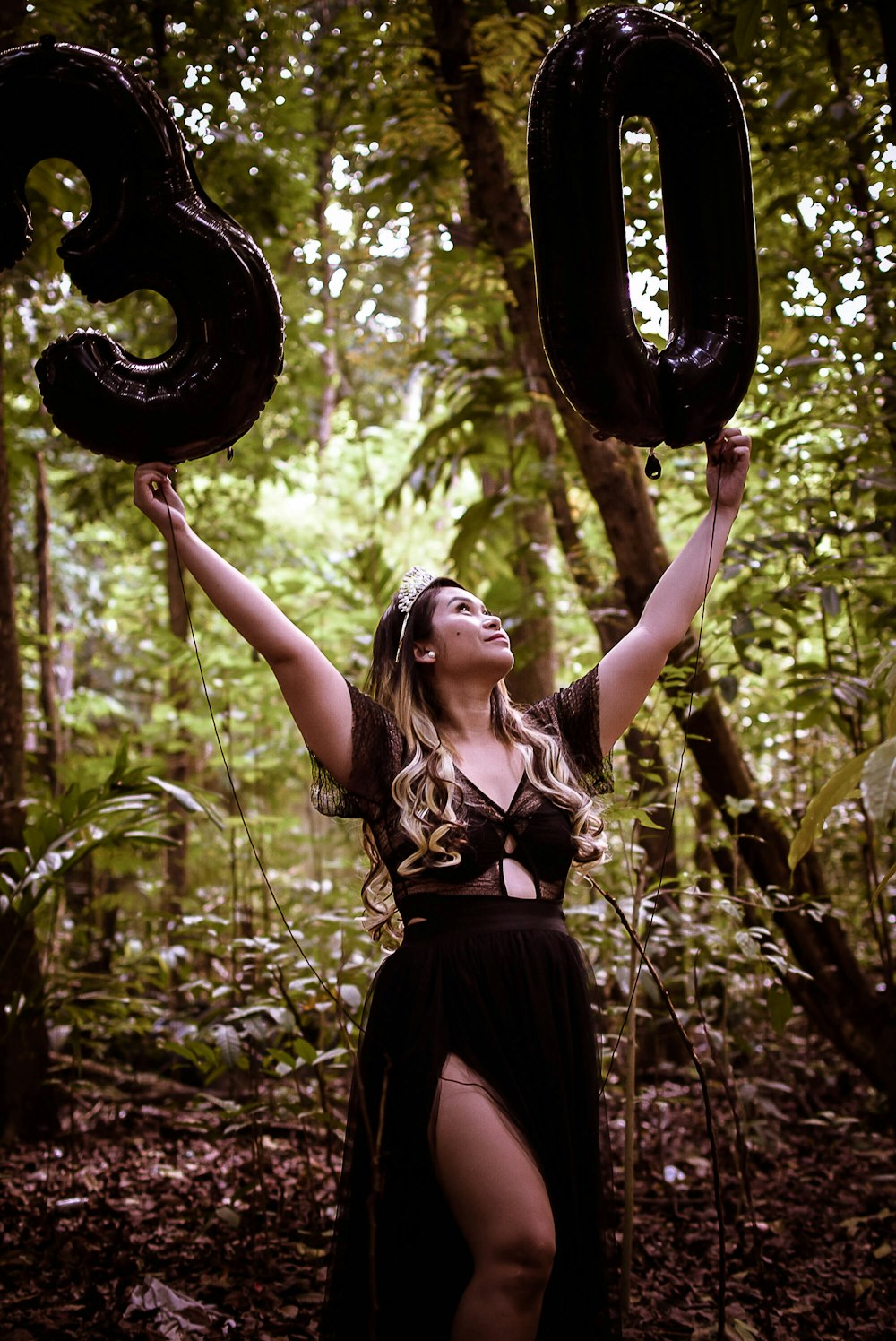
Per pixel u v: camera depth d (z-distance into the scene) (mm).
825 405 4113
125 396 2006
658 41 2068
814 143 3914
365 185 5664
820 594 3703
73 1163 3607
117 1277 2768
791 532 3832
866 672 4305
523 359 5043
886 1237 3217
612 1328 2119
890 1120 4172
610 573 5707
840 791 1952
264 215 5754
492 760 2242
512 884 2115
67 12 3861
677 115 2137
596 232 2027
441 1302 1984
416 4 4539
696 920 4531
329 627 7574
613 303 2041
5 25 3955
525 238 4641
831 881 5422
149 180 2014
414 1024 2020
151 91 2035
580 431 4375
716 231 2137
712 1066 4160
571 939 2191
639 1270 2945
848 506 4043
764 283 4336
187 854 6758
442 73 4488
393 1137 2016
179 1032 3652
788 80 3947
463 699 2285
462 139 4609
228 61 4777
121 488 7930
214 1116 3674
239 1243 2996
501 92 4379
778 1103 4629
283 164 6062
